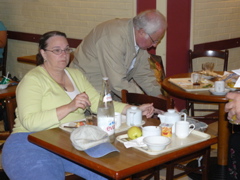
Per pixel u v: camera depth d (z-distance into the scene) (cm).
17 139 218
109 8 438
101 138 180
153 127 192
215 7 457
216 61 479
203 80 332
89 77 309
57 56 226
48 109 224
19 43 595
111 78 283
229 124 320
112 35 281
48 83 226
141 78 315
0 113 368
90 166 165
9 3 590
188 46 436
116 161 165
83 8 471
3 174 275
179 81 332
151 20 271
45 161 206
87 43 305
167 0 400
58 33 231
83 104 208
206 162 248
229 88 296
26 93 217
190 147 181
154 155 171
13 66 620
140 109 227
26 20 567
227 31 483
